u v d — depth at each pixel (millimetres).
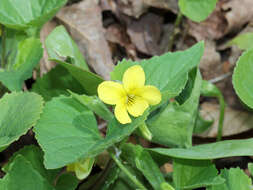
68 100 138
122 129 120
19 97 141
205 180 135
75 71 145
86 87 156
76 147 123
